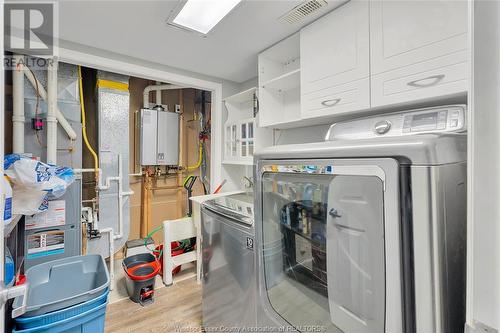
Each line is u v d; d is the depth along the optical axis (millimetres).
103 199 2547
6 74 2115
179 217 3488
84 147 2762
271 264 1191
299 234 1064
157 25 1702
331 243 922
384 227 729
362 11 1356
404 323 701
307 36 1676
